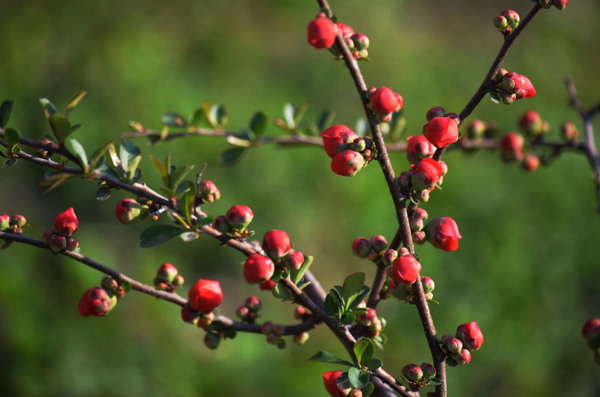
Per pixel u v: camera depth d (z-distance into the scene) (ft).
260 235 6.97
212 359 6.40
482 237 7.27
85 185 7.02
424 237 2.63
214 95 8.09
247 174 7.29
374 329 2.68
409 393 2.60
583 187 7.99
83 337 6.11
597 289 7.25
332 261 7.18
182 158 7.10
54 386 5.81
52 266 6.35
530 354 6.52
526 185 7.80
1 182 6.98
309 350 6.47
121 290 2.68
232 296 6.82
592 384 6.39
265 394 6.20
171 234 2.59
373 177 7.63
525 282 7.02
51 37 8.18
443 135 2.54
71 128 2.53
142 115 7.55
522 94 2.60
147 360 6.20
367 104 2.53
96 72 7.88
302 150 7.68
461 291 6.79
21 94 7.58
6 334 5.88
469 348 2.62
